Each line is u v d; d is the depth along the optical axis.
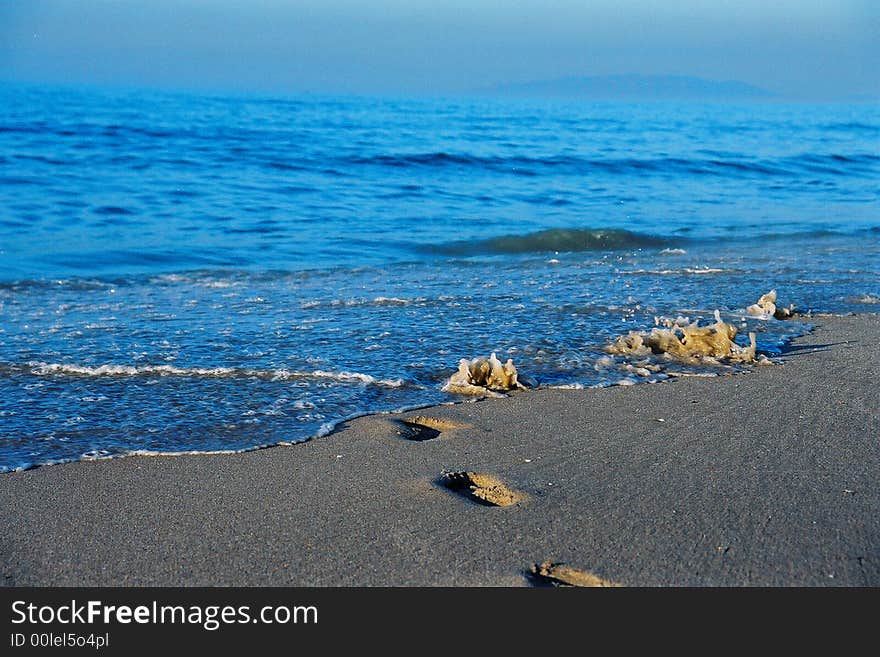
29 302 7.60
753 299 7.73
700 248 11.80
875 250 11.41
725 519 3.34
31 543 3.21
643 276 9.03
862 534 3.22
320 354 5.73
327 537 3.24
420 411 4.72
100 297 7.89
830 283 8.67
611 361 5.59
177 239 11.56
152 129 28.02
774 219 14.70
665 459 3.97
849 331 6.58
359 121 39.06
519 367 5.49
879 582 2.93
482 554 3.11
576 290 8.13
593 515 3.39
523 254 11.30
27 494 3.64
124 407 4.73
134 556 3.13
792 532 3.23
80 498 3.61
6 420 4.50
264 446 4.20
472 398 4.94
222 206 14.29
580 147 26.72
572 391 5.06
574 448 4.14
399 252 11.25
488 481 3.78
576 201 16.36
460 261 10.39
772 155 25.73
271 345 5.96
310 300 7.64
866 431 4.35
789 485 3.66
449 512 3.44
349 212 14.25
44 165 18.16
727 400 4.86
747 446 4.14
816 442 4.19
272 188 16.44
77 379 5.20
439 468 3.91
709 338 5.82
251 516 3.43
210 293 8.09
